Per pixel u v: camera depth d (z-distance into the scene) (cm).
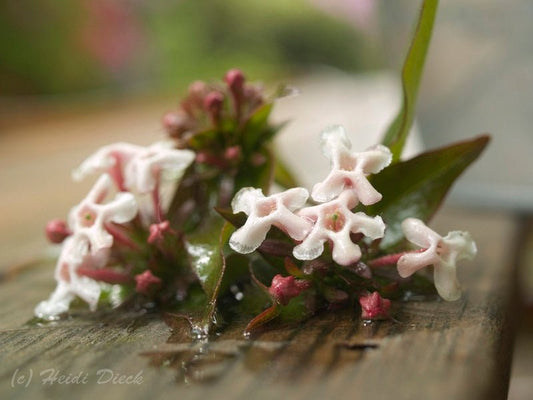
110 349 10
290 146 33
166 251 12
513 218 20
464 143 11
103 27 57
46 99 54
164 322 11
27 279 15
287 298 10
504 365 9
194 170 13
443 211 21
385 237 12
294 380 8
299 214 10
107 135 40
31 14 55
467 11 19
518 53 19
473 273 13
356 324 10
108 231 12
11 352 10
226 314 11
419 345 9
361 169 10
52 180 31
